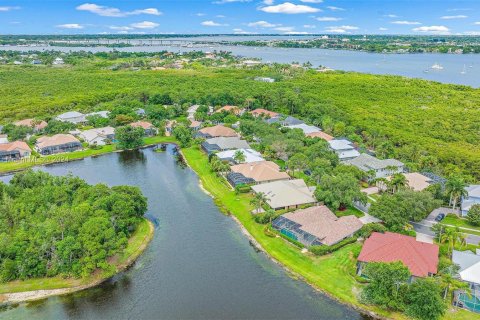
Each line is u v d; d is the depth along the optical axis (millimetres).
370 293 69625
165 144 177000
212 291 75562
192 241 93688
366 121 183875
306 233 90000
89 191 98750
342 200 102938
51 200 97562
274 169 127625
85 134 174625
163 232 97938
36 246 79500
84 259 76500
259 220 99438
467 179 121688
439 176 124500
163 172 140875
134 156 160250
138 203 98375
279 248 89062
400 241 81812
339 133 173500
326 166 123375
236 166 131375
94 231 79438
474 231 95750
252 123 178125
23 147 156250
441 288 67438
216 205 112812
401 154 142500
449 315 67000
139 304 72312
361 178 123375
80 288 76688
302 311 69812
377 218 96938
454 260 76375
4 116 195750
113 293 75500
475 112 195750
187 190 124062
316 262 83250
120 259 85062
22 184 108062
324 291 75062
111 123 191500
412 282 71812
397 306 67375
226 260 85812
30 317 69375
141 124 186375
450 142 161500
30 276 78438
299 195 107750
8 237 80562
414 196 96812
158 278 79812
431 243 87688
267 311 69875
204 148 161750
